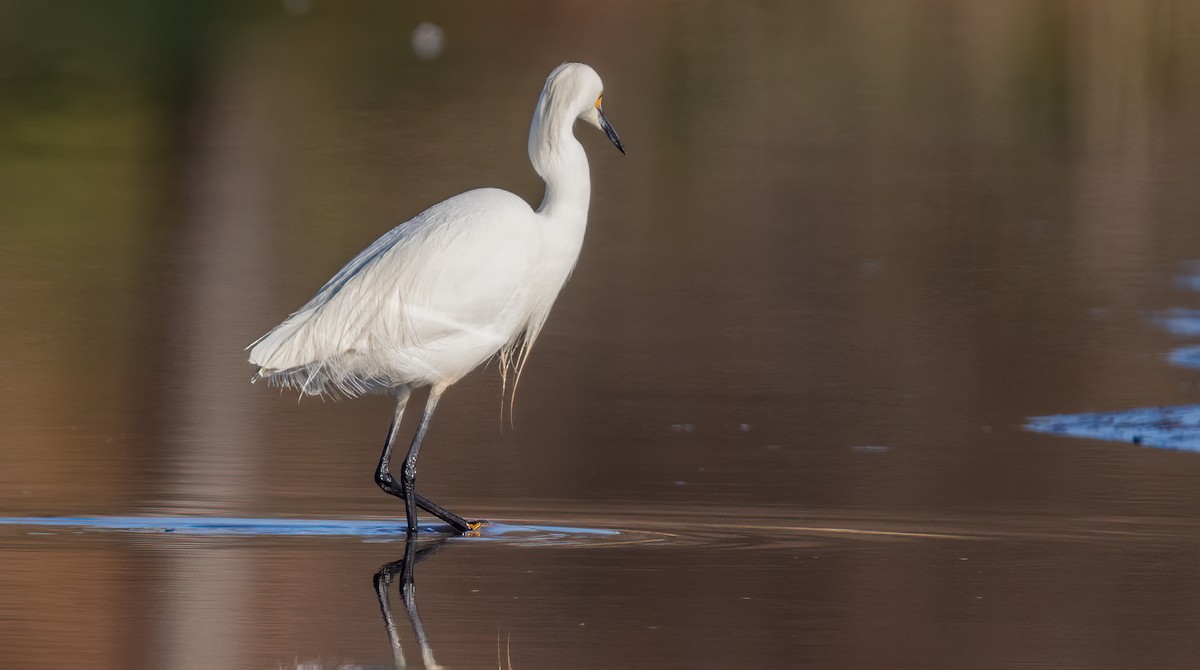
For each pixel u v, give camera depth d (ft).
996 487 37.60
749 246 68.64
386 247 34.94
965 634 26.73
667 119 95.86
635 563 31.24
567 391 48.11
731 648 25.81
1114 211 76.33
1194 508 35.76
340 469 39.19
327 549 32.37
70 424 42.96
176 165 83.30
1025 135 94.32
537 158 36.06
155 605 27.99
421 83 106.73
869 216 74.33
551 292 36.11
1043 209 76.54
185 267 63.93
